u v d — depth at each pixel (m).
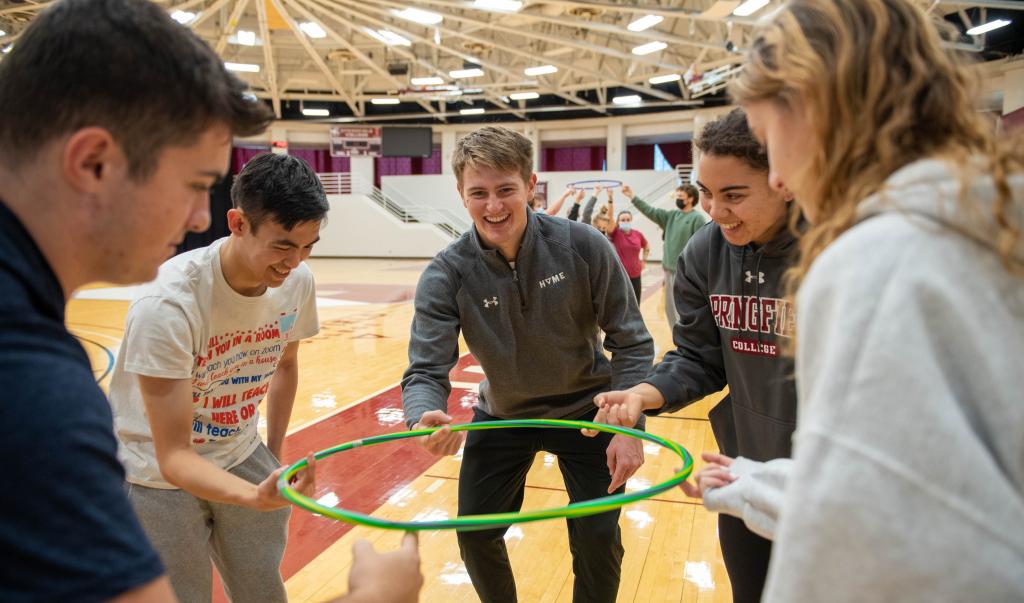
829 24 0.68
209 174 0.77
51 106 0.65
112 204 0.69
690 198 6.16
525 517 0.90
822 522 0.54
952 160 0.59
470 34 13.69
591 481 1.88
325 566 2.61
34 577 0.52
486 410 2.02
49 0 10.62
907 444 0.52
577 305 1.83
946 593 0.51
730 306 1.51
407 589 0.86
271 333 1.64
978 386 0.53
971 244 0.56
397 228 21.19
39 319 0.60
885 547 0.52
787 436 1.42
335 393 5.26
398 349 7.16
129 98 0.66
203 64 0.73
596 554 1.84
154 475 1.48
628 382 1.79
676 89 17.20
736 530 1.52
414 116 20.52
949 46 0.68
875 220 0.60
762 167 1.29
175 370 1.35
